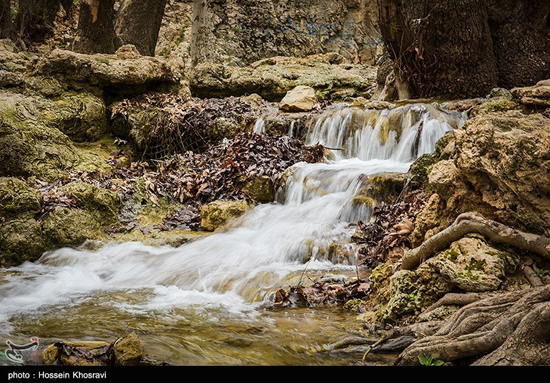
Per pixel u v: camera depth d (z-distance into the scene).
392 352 3.46
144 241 6.55
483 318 3.17
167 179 8.17
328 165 7.67
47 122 8.59
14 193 6.50
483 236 3.77
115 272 5.78
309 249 5.76
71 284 5.40
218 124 9.23
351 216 6.41
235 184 7.69
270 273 5.23
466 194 4.11
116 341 3.23
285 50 14.07
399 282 3.94
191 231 6.97
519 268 3.61
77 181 7.35
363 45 15.17
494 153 3.86
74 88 9.57
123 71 9.91
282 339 3.71
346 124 8.58
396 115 8.23
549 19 9.52
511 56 9.49
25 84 9.09
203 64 11.60
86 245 6.50
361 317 4.13
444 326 3.30
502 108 5.66
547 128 3.78
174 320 4.15
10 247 6.24
